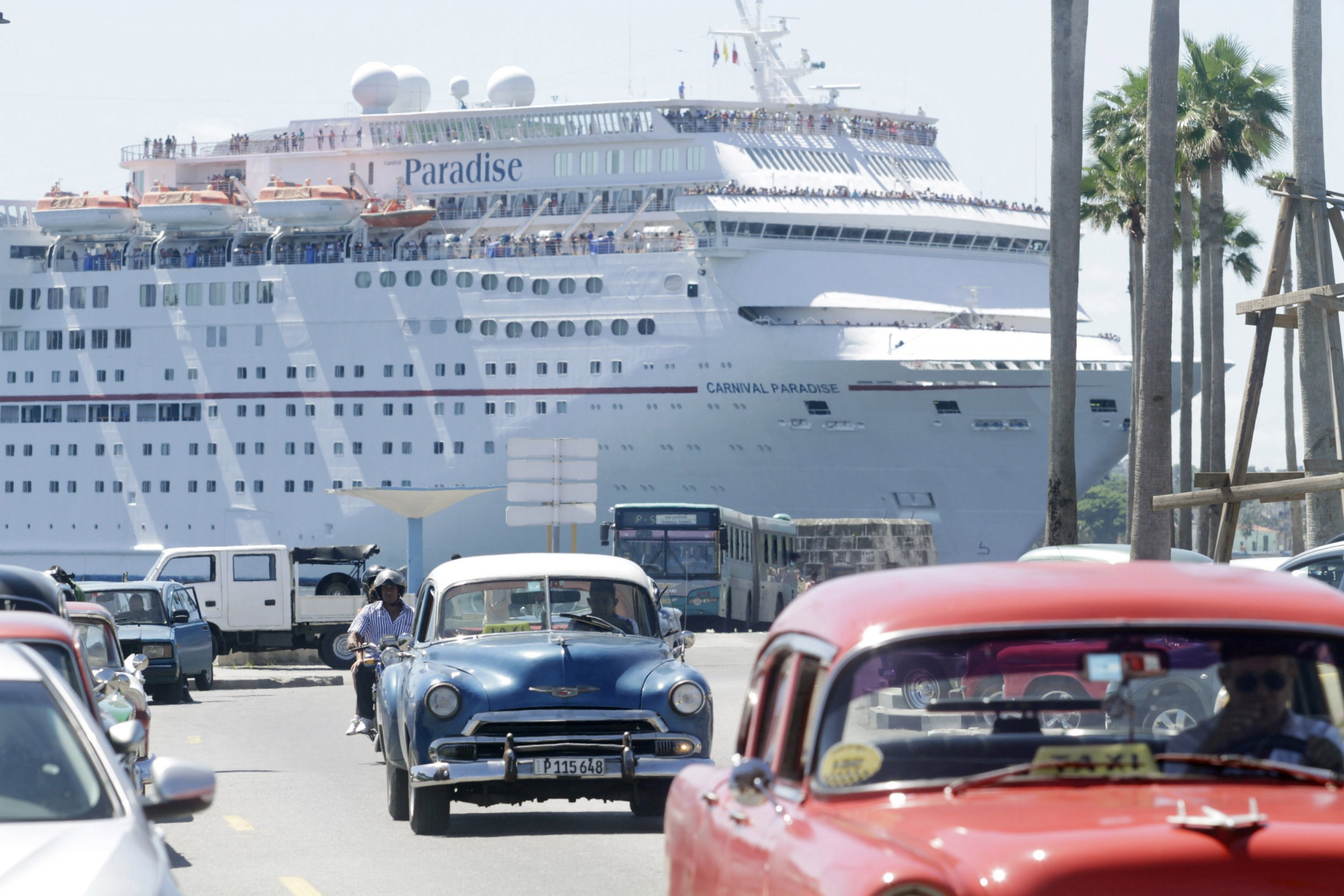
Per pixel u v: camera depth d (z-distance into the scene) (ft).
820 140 622.95
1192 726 48.34
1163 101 219.00
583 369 592.60
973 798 45.52
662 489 594.24
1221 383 467.93
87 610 150.82
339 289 630.74
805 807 47.85
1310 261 239.71
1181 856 39.50
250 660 400.88
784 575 542.98
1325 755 46.98
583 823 131.95
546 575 133.49
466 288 609.83
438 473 613.52
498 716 121.08
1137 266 495.82
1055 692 48.34
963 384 559.38
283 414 641.40
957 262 597.11
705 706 123.54
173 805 57.62
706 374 577.02
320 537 636.07
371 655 200.44
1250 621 47.55
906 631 47.57
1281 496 191.31
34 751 55.26
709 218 570.46
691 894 58.29
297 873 107.96
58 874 47.06
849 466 574.97
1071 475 261.44
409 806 131.64
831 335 568.00
